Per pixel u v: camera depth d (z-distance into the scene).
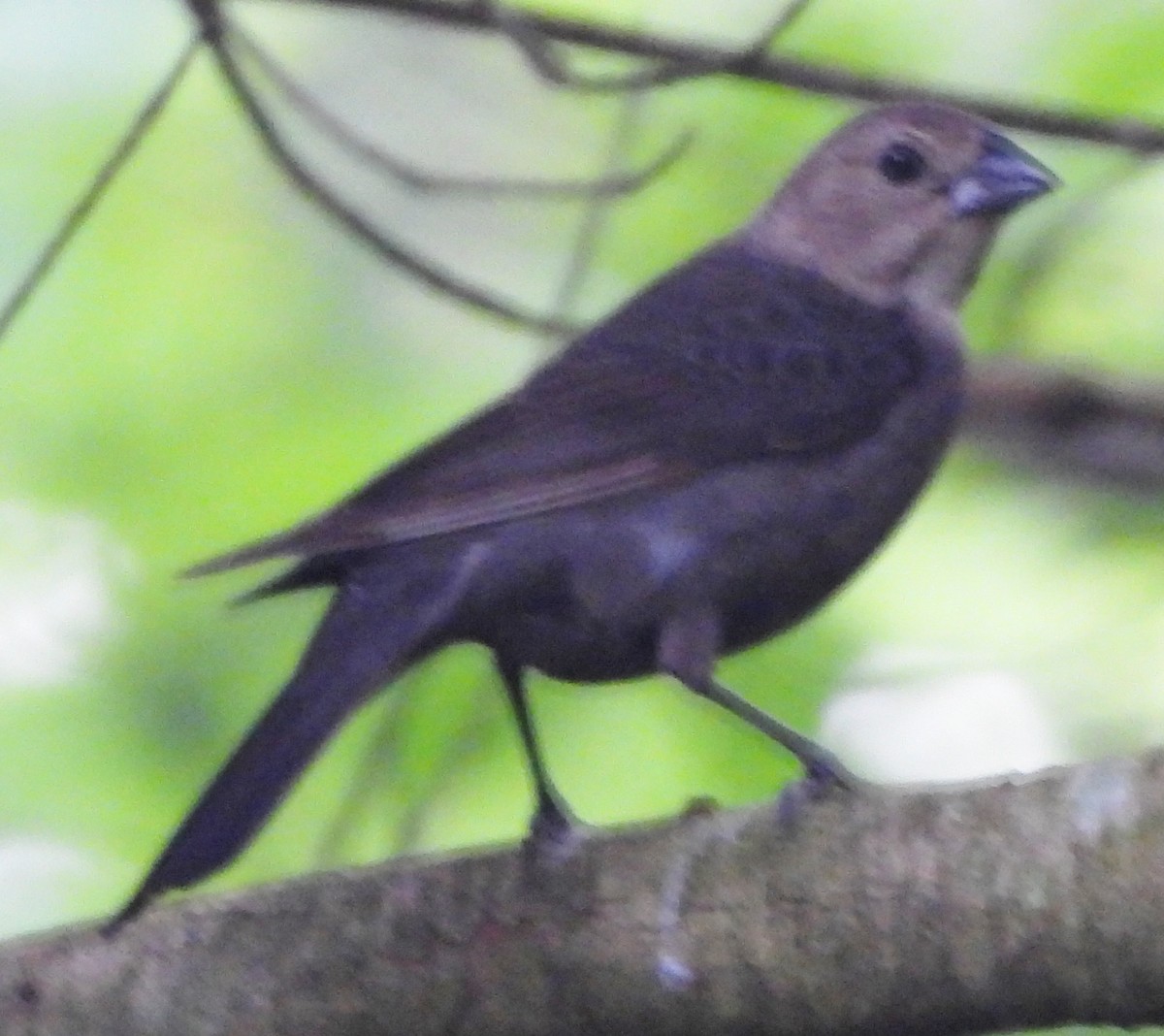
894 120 10.30
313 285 12.37
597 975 7.48
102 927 7.67
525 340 12.31
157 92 9.56
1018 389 12.23
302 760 7.72
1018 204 10.20
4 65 12.45
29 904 11.00
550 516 8.72
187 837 7.40
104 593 11.59
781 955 7.34
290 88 10.13
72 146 12.35
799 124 12.49
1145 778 7.07
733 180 12.55
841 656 11.39
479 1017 7.57
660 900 7.46
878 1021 7.31
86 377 11.97
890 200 10.24
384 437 11.95
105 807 11.30
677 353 9.34
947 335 10.02
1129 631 11.84
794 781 7.80
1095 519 12.22
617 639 9.01
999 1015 7.22
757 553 9.16
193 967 7.70
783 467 9.21
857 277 10.21
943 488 12.20
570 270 10.66
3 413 11.87
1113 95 12.30
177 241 12.34
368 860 10.27
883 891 7.23
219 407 11.97
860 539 9.48
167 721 11.44
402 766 10.74
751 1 12.45
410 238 12.79
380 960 7.61
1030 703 11.53
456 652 11.05
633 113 11.27
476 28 10.08
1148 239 12.83
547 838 7.70
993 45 12.41
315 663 8.14
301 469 11.81
